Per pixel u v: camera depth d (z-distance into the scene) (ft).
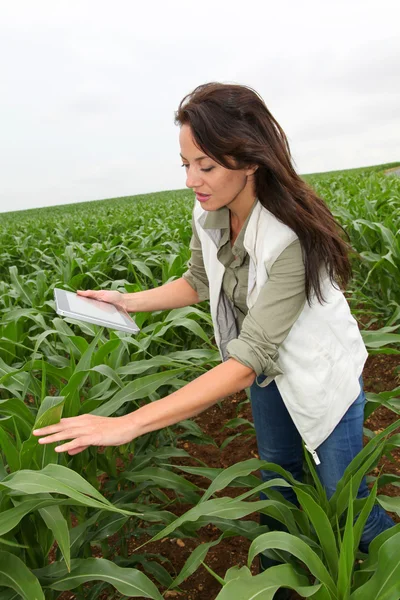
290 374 5.46
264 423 6.54
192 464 9.91
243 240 5.31
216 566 7.50
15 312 10.09
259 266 5.06
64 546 4.30
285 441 6.59
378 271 13.78
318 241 4.80
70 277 16.74
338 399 5.60
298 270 4.92
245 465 5.40
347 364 5.61
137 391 6.16
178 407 4.70
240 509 4.77
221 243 5.57
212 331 13.56
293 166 4.93
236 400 12.12
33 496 4.75
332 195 31.81
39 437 4.85
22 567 4.41
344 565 4.29
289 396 5.59
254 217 5.02
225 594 3.84
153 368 8.69
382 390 11.91
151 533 7.10
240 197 5.04
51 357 9.16
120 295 6.78
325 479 6.26
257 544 4.28
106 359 7.54
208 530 8.26
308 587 4.10
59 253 21.34
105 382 6.89
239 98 4.45
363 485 6.23
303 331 5.31
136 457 7.19
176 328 11.93
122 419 4.63
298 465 6.86
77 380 5.80
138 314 9.60
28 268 24.11
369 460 5.23
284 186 4.67
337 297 5.49
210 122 4.33
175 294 7.06
